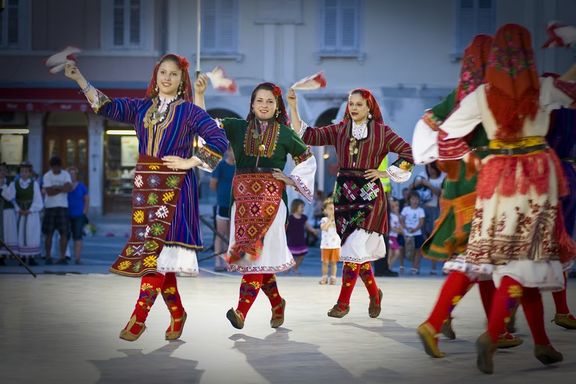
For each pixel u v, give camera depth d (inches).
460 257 219.9
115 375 213.0
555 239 213.2
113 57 1122.0
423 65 1106.1
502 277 211.9
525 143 214.5
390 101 1105.4
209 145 247.4
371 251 319.9
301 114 1101.1
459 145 219.1
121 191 1137.4
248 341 265.3
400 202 672.4
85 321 308.5
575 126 269.1
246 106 1107.9
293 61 1107.3
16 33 1120.8
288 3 1104.8
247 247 280.4
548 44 253.4
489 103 215.2
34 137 1127.0
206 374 214.7
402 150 320.8
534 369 221.6
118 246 848.9
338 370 220.2
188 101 256.1
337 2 1104.2
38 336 274.2
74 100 1093.8
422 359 235.6
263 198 283.7
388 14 1106.7
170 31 1114.1
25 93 1098.1
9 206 613.0
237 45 1109.1
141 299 244.5
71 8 1123.3
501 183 212.1
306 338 272.1
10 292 408.8
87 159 1136.2
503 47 215.5
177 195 247.9
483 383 204.5
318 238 878.4
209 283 459.5
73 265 620.4
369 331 287.6
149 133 249.6
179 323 265.6
